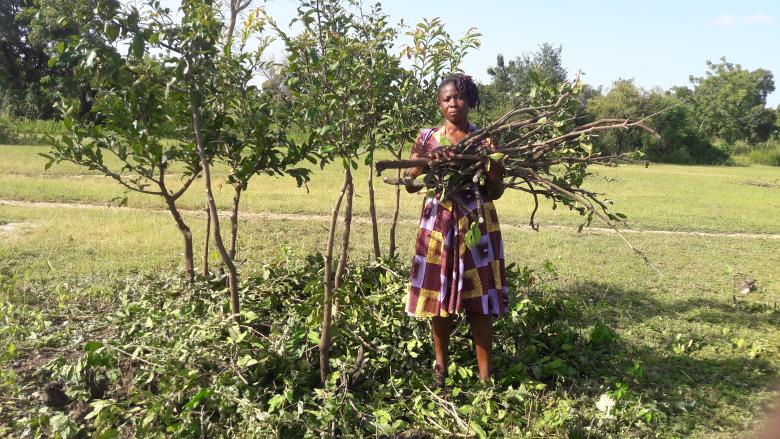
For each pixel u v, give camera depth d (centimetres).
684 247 1081
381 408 379
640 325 610
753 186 2625
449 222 407
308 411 360
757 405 437
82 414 385
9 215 1046
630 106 4659
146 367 402
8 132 2752
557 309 539
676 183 2495
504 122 411
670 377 486
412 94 560
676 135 5053
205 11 378
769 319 655
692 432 402
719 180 2842
